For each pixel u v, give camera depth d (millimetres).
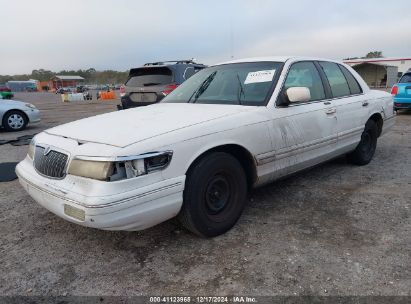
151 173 2605
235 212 3266
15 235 3332
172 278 2600
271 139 3430
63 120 12961
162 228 3371
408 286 2416
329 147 4262
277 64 3930
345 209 3697
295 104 3768
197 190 2885
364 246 2941
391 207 3711
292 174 3896
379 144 6875
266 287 2453
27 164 3262
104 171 2467
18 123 10273
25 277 2666
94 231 3365
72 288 2523
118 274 2674
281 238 3117
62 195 2617
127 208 2492
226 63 4418
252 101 3592
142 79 8430
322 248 2928
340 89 4629
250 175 3449
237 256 2850
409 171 4969
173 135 2752
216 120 3084
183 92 4254
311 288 2426
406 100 10250
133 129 2838
